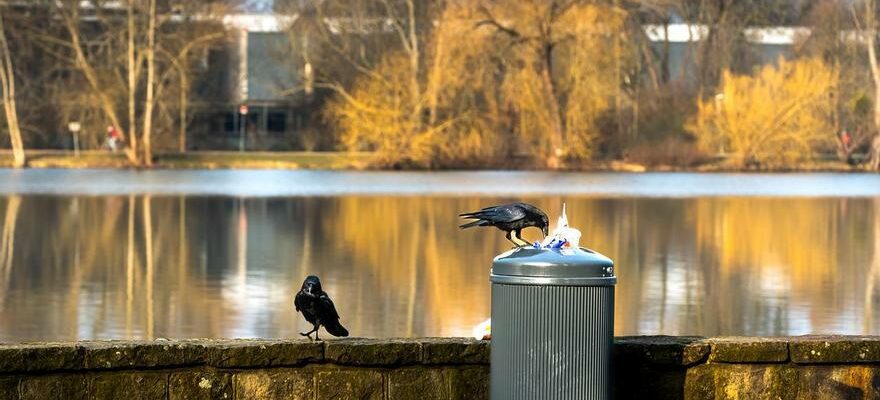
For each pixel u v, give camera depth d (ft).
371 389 31.94
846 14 311.06
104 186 225.56
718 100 289.12
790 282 99.30
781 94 287.07
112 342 31.83
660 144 294.25
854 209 183.93
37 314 80.38
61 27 301.43
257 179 250.16
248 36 326.85
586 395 29.09
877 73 300.40
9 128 294.66
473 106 281.33
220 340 32.19
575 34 276.62
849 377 32.53
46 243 127.65
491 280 29.68
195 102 312.50
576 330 29.04
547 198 201.46
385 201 192.13
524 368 29.12
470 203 188.44
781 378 32.45
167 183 236.43
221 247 124.47
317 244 127.65
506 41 277.44
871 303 87.45
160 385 31.40
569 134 283.38
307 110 325.42
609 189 226.17
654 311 83.51
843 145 300.61
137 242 129.18
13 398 30.99
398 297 87.92
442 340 32.35
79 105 300.40
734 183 248.11
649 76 319.88
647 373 32.35
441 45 275.80
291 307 83.10
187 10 293.64
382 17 298.56
